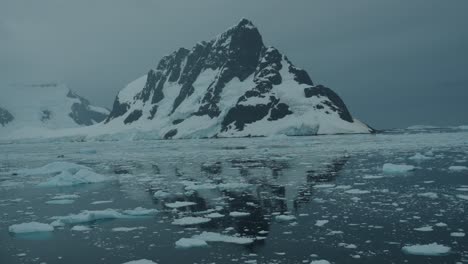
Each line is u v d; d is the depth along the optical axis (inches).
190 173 1664.6
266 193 1130.0
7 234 794.2
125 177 1608.0
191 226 806.5
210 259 613.3
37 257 653.3
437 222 771.4
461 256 591.8
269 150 2864.2
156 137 7327.8
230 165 1930.4
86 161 2559.1
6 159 3063.5
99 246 698.2
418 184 1188.5
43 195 1249.4
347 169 1598.2
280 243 676.7
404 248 626.2
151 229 796.6
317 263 573.0
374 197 1019.9
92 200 1130.7
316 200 1007.6
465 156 1989.4
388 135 5177.2
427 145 2854.3
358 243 662.5
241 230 764.6
